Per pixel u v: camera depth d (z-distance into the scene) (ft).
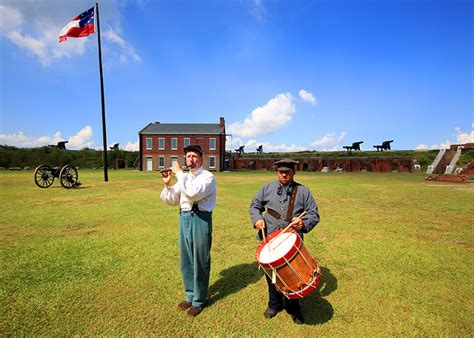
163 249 18.35
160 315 10.83
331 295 12.37
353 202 37.27
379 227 23.90
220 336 9.56
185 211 10.94
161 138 159.63
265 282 13.73
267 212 10.90
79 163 176.45
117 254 17.37
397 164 150.20
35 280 13.71
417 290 12.82
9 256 16.90
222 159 166.40
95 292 12.59
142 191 48.32
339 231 22.65
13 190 48.78
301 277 9.00
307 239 20.51
